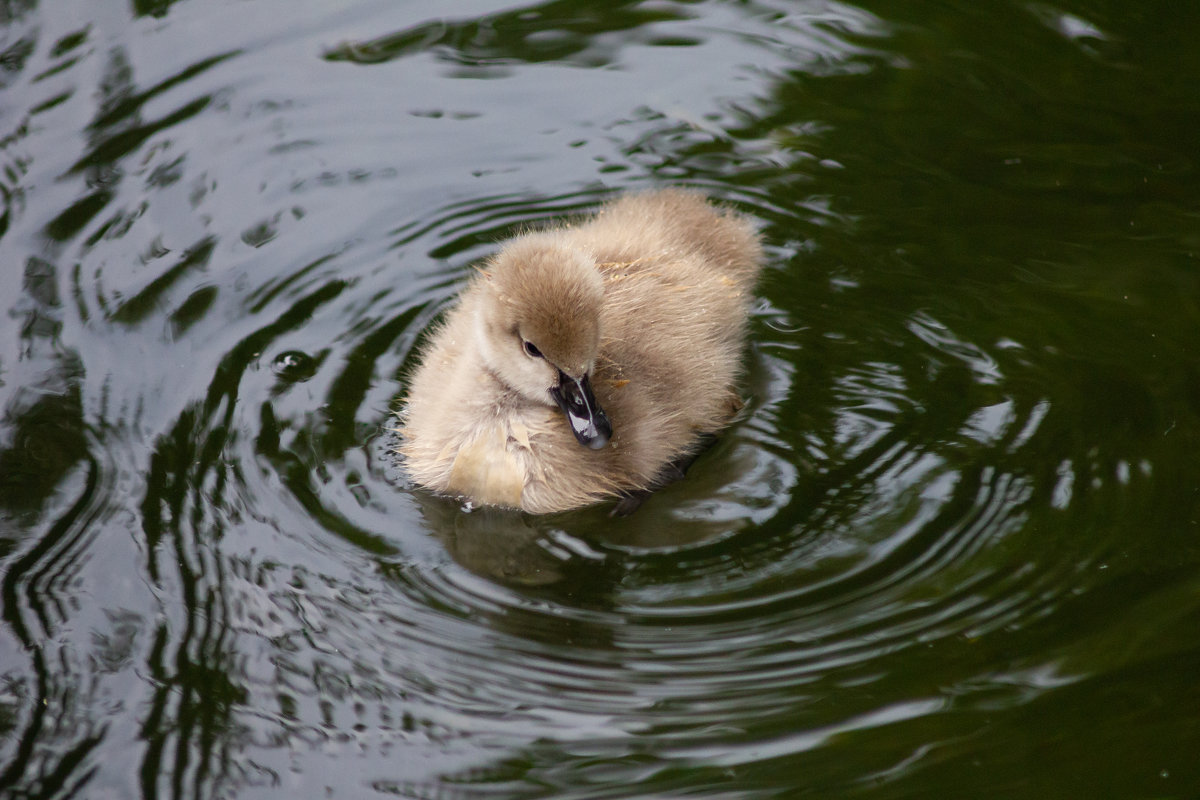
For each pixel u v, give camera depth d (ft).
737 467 22.40
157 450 21.94
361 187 29.32
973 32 33.99
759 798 16.02
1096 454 21.80
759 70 32.86
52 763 16.40
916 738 16.72
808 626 18.74
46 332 24.43
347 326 25.57
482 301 22.50
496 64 33.17
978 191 28.63
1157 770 16.01
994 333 24.88
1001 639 18.26
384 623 18.93
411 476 22.29
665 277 24.34
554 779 16.40
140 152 29.53
